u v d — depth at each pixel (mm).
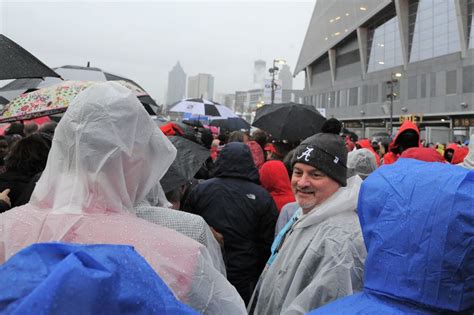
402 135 4559
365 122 57250
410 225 956
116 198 1367
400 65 49531
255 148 5680
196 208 3188
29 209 1400
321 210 1882
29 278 657
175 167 2832
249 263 3029
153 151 1515
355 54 60531
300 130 5766
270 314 1876
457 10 40656
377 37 54656
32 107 3467
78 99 1399
